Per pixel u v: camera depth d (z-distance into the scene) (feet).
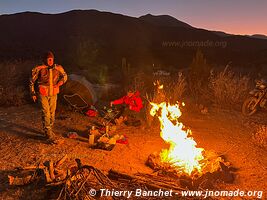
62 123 26.55
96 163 19.26
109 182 16.07
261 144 24.23
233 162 21.33
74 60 70.85
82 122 27.30
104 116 28.84
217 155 21.79
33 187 15.78
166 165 19.63
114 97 37.01
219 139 25.34
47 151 20.52
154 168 19.53
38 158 19.31
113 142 22.41
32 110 30.12
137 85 37.60
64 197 14.58
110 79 50.37
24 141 22.17
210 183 17.89
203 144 24.12
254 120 30.71
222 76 38.01
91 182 16.19
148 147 22.93
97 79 50.06
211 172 18.97
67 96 29.76
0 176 16.96
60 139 22.13
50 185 15.19
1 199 14.74
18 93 32.58
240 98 36.29
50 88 22.13
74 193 14.78
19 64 43.73
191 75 42.70
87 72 55.11
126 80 41.70
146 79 41.78
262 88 31.78
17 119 27.07
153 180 17.47
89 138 22.18
